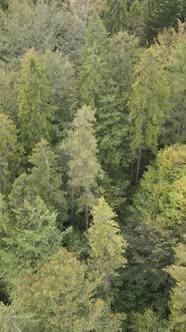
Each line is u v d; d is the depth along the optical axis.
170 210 32.34
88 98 38.78
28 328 23.92
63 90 41.09
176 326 28.11
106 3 56.16
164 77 37.19
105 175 39.16
